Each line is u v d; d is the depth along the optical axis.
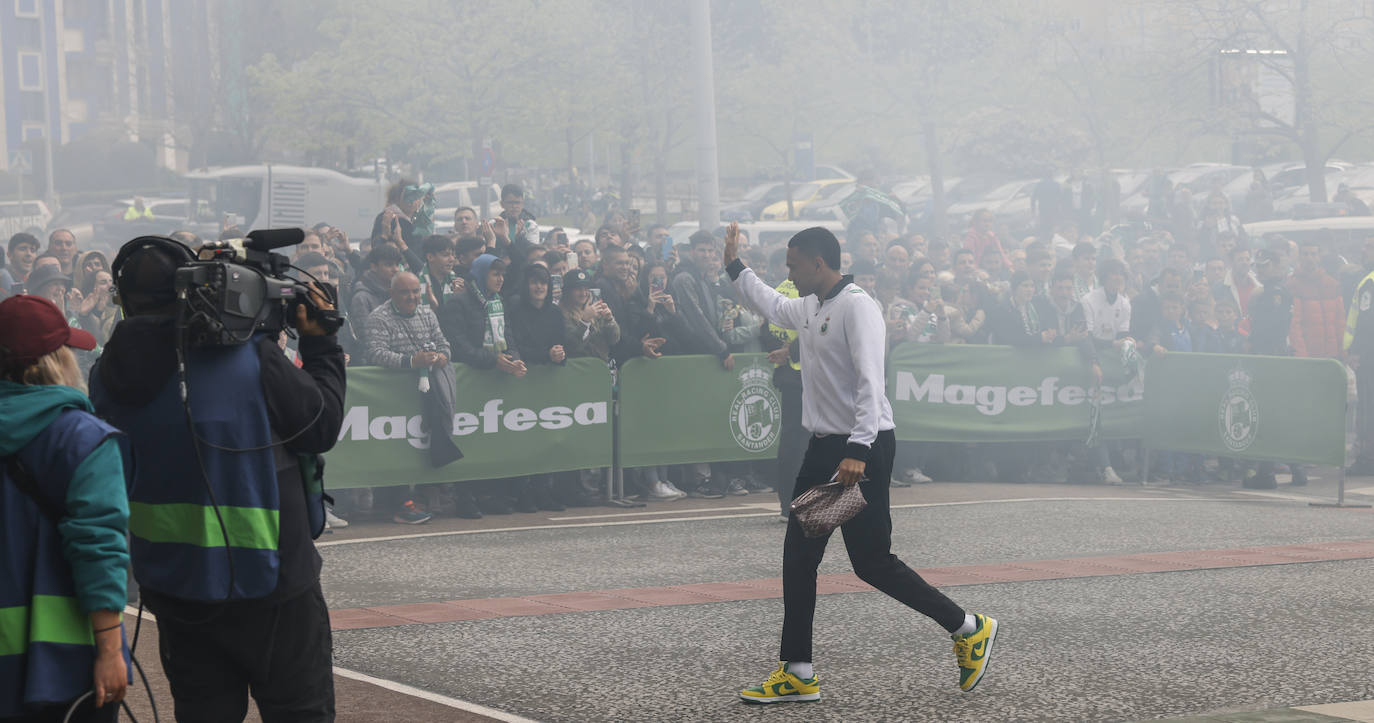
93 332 13.12
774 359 12.27
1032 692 7.07
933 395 15.88
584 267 16.47
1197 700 6.90
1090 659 7.76
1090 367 16.31
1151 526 12.68
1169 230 29.89
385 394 12.99
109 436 4.23
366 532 12.52
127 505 4.23
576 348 14.02
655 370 14.41
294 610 4.86
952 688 7.17
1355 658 7.78
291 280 4.84
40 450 4.16
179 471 4.66
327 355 5.00
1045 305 16.19
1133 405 16.50
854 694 7.06
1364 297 17.17
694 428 14.65
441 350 13.09
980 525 12.68
